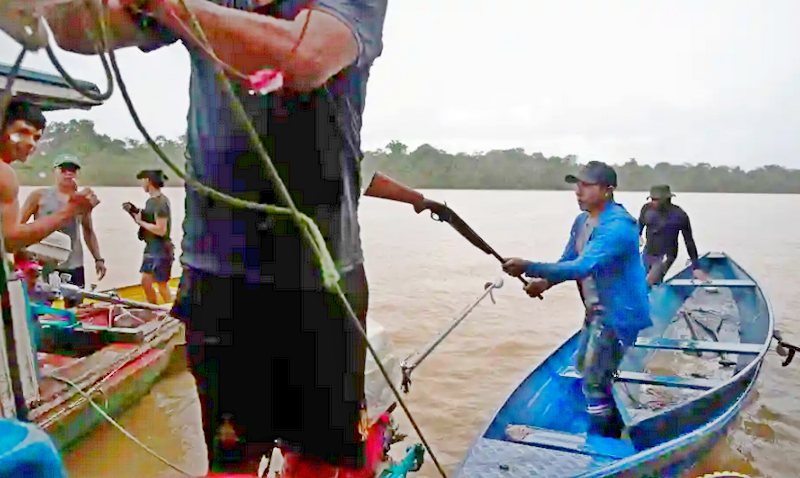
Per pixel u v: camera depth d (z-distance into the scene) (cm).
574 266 369
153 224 583
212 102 129
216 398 147
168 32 116
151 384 420
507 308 995
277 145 130
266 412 146
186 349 151
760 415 491
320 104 130
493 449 344
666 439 369
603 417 375
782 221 3566
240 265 136
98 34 110
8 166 239
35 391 308
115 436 338
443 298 1060
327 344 142
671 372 592
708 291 740
